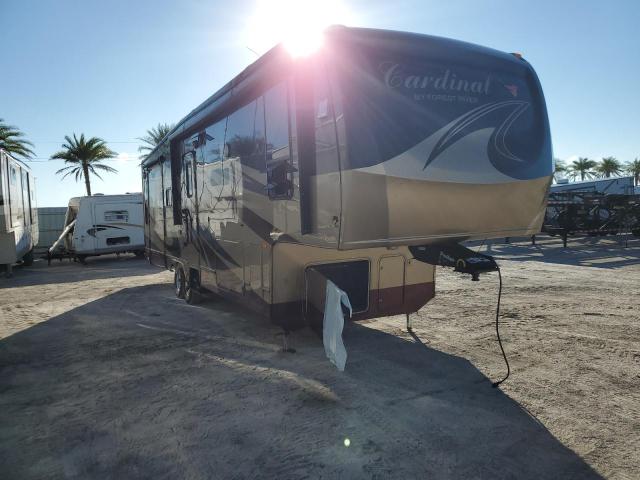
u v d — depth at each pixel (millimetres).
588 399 3674
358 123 3400
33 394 4039
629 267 10703
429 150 3639
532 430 3207
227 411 3584
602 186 23750
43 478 2777
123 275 12203
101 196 15664
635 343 5012
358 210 3400
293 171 3941
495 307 6801
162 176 8180
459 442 3064
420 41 3742
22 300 8789
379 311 5066
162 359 4871
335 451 2979
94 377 4406
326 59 3406
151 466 2871
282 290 4496
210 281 6211
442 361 4586
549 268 10750
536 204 4152
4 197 11773
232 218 5281
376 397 3775
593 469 2752
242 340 5457
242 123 4910
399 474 2721
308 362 4625
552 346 4957
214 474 2768
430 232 3715
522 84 4137
